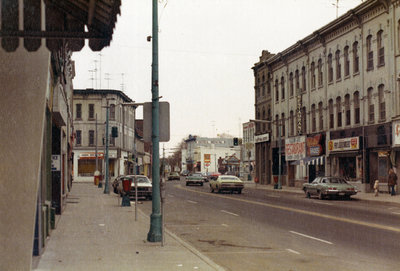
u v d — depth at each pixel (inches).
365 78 1424.7
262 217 756.6
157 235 475.8
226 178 1541.6
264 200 1174.3
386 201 1060.5
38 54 276.8
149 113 489.1
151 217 480.7
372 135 1373.0
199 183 2285.9
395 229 587.8
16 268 276.5
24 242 278.5
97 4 207.6
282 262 391.2
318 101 1729.8
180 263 364.5
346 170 1545.3
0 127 274.7
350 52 1514.5
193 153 6097.4
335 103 1606.8
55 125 718.5
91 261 370.9
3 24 235.5
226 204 1041.5
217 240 518.9
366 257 409.1
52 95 567.8
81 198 1210.0
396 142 1256.8
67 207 919.7
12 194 277.7
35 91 279.4
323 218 727.7
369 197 1205.7
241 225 653.9
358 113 1477.6
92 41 237.5
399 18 1268.5
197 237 543.5
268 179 2294.5
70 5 223.1
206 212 852.0
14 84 274.4
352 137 1459.2
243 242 502.6
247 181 2746.1
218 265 362.3
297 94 1898.4
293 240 511.8
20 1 235.9
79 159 2817.4
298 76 1916.8
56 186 748.0
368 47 1421.0
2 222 276.4
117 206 948.0
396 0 1277.1
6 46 241.0
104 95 2842.0
